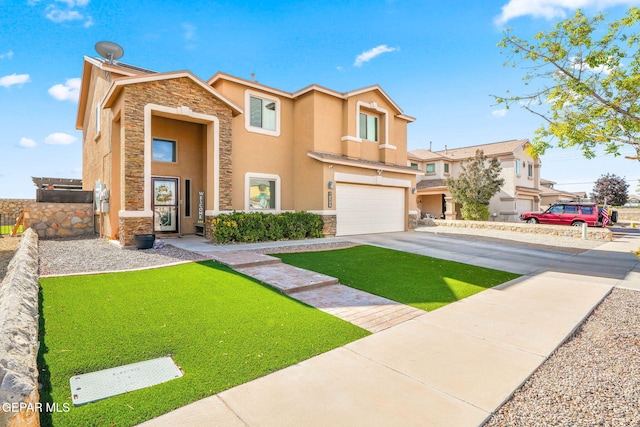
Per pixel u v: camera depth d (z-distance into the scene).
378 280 7.64
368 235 16.03
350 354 4.00
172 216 13.91
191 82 11.88
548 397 3.19
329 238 14.22
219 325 4.75
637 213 31.61
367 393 3.17
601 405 3.07
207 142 12.88
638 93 5.96
